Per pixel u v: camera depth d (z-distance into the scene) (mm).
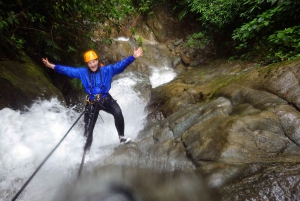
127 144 4113
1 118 3768
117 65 3838
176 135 4371
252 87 4414
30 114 4258
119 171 3457
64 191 3090
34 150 3650
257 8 7477
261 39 7195
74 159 3775
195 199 2707
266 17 6586
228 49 8883
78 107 6562
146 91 8109
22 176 3277
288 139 3324
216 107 4348
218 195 2613
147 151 4027
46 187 3166
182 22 12422
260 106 3883
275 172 2646
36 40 5941
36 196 3023
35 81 4906
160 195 2875
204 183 2805
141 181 3184
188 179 2992
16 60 5055
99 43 9445
